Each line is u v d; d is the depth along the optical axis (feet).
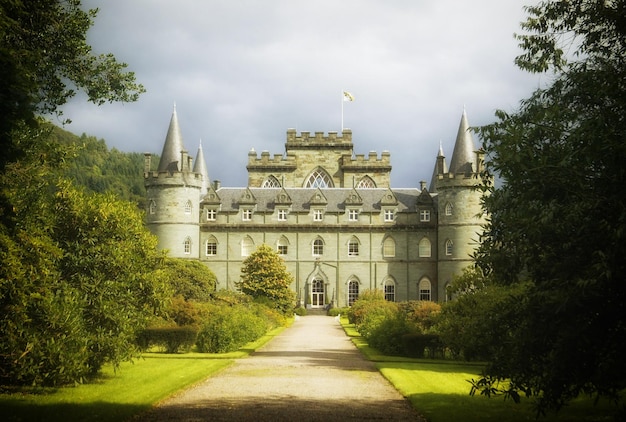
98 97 69.87
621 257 42.42
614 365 44.55
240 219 299.99
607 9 48.88
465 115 289.53
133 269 80.84
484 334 58.23
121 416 54.29
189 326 123.03
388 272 297.94
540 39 55.47
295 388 73.56
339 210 301.43
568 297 43.19
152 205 282.56
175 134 288.51
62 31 64.75
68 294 70.44
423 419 56.39
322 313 293.43
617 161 43.91
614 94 46.21
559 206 45.11
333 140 341.00
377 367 95.40
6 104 42.96
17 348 64.13
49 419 52.95
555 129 49.34
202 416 55.47
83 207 78.95
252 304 207.82
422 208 299.38
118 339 75.72
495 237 52.11
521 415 59.00
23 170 65.21
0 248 57.62
